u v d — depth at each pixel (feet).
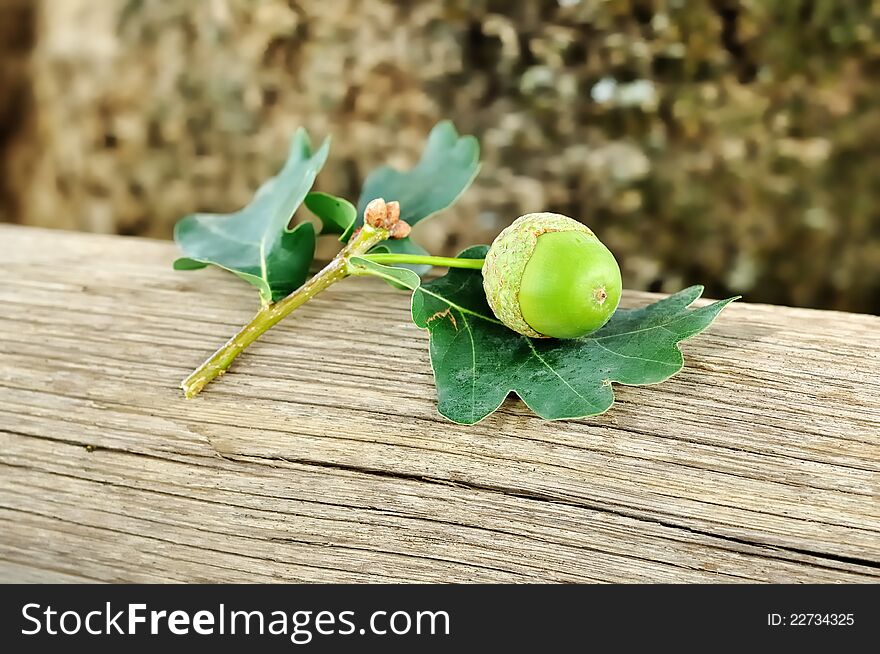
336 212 0.69
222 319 0.71
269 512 0.62
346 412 0.64
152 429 0.65
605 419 0.62
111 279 0.75
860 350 0.65
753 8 1.11
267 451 0.63
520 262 0.60
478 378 0.62
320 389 0.65
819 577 0.58
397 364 0.66
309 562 0.61
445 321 0.64
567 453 0.61
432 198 0.72
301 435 0.64
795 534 0.58
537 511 0.60
